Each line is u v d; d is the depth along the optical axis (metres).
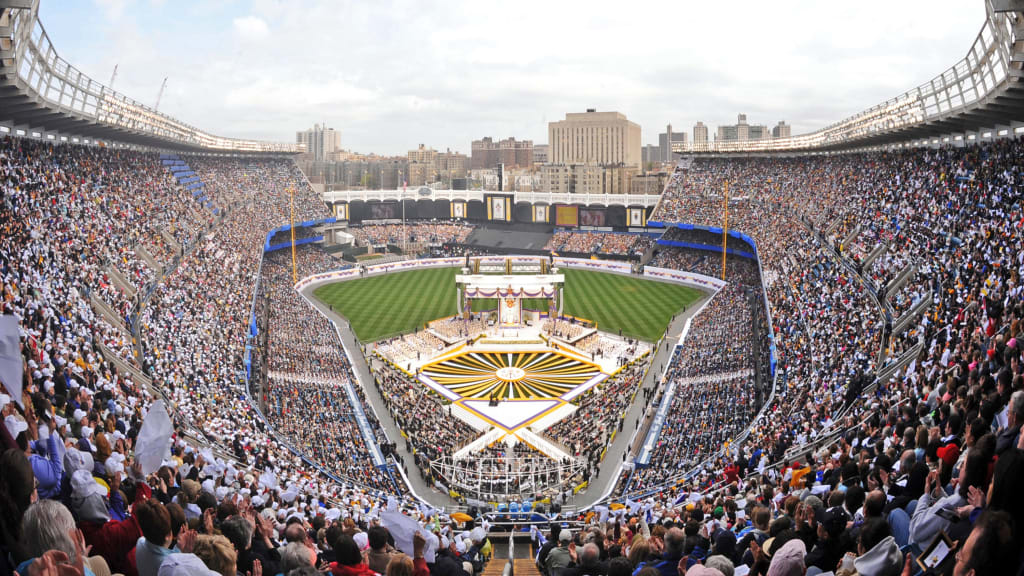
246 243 103.31
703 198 127.38
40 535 7.11
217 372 53.12
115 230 63.41
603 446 54.72
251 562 11.77
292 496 24.34
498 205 170.62
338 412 57.59
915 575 9.02
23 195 49.88
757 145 124.19
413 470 50.28
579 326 91.75
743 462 35.06
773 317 69.38
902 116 63.38
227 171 130.50
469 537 24.81
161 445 14.05
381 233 166.88
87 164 70.12
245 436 37.91
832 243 75.38
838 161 100.00
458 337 88.19
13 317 11.87
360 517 26.66
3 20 33.19
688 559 12.82
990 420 14.34
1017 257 33.81
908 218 62.72
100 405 22.70
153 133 81.69
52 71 48.75
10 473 7.75
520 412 64.06
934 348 30.94
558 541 19.86
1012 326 19.84
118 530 10.53
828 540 11.72
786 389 49.38
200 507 15.17
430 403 64.94
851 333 49.56
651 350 81.25
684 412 56.41
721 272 117.50
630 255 140.25
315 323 87.56
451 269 142.75
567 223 162.00
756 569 11.79
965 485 9.67
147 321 51.03
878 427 25.00
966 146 62.25
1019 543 6.77
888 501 13.65
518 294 92.75
